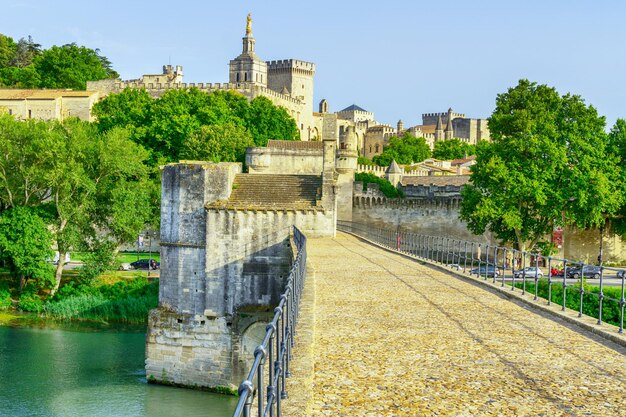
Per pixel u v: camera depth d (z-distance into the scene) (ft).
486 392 44.32
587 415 40.06
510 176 241.55
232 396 172.35
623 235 291.99
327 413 39.42
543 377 48.24
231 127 334.03
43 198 254.47
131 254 329.52
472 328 65.57
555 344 59.36
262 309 182.19
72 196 241.55
